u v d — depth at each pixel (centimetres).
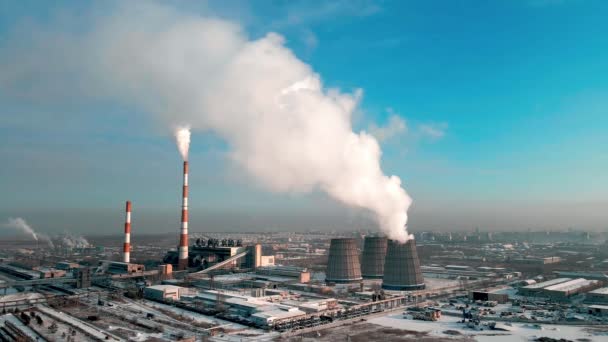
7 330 13412
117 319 15062
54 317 15262
